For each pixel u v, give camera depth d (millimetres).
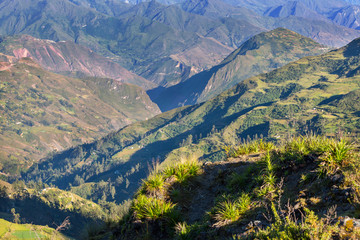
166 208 6922
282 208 5336
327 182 5277
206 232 5758
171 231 6500
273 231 4391
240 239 4789
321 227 3932
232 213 5715
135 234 6980
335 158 5457
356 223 3898
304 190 5500
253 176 7031
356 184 4773
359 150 5664
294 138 7176
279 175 6512
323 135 6457
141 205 7219
